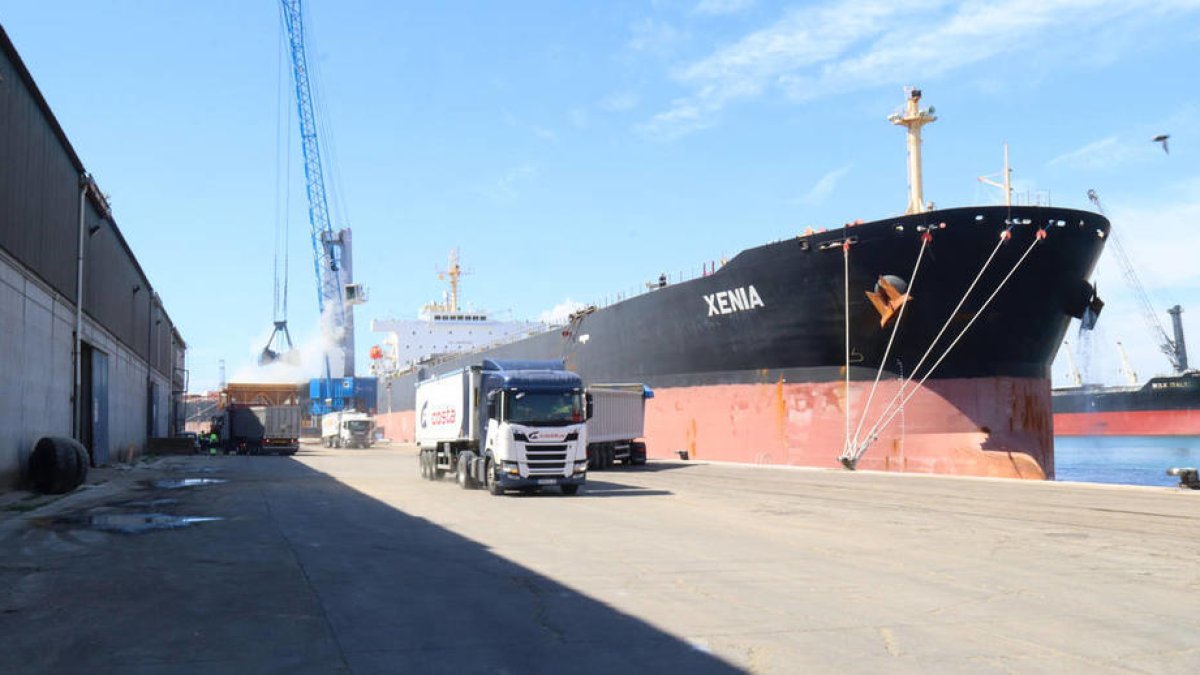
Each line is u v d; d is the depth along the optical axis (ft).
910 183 127.44
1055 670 19.97
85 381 112.47
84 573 34.06
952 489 75.97
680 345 138.31
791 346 116.88
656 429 145.48
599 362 167.43
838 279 108.88
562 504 64.44
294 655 21.43
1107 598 28.48
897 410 109.19
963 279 104.32
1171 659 20.93
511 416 71.67
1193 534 45.06
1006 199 105.91
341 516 56.54
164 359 224.74
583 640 22.94
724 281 124.16
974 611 26.43
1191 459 239.09
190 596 29.19
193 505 65.36
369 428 248.73
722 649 21.94
